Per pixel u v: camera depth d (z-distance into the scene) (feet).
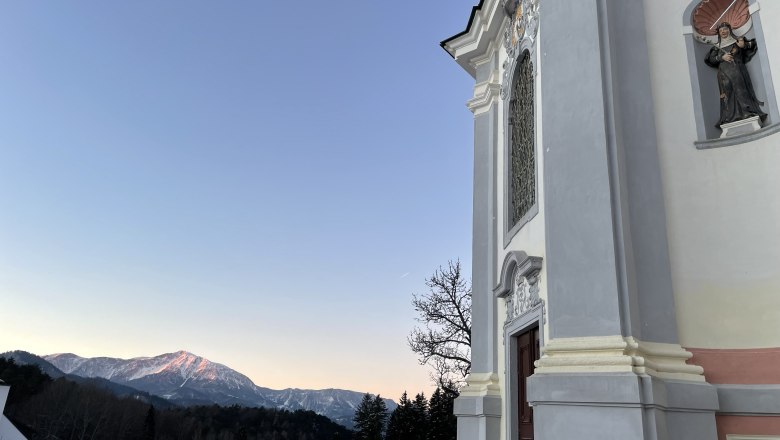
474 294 37.40
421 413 184.65
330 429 491.72
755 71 22.80
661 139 22.70
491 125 40.42
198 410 455.63
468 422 33.91
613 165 21.43
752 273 20.24
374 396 236.84
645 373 17.92
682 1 24.68
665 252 20.86
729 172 21.58
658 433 17.34
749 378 19.19
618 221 20.63
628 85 23.08
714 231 21.12
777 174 20.70
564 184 22.13
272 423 467.52
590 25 23.70
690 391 18.52
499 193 38.04
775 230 20.26
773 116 21.52
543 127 23.95
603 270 20.12
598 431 17.84
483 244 38.14
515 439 30.53
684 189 21.89
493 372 34.35
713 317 20.24
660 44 24.17
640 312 19.98
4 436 164.86
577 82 23.21
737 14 23.99
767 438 18.40
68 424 298.56
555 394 18.89
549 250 21.81
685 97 23.17
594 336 19.56
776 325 19.42
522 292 29.86
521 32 35.06
